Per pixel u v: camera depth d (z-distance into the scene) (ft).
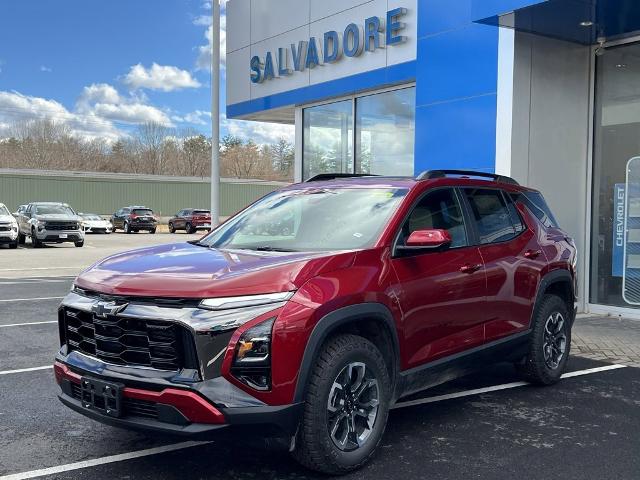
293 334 11.76
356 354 12.85
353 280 13.05
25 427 15.81
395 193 15.72
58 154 267.18
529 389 19.39
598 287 32.78
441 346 15.25
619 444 14.82
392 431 15.64
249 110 49.96
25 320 30.35
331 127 43.88
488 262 16.80
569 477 12.97
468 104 31.32
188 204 179.93
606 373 21.31
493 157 30.14
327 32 41.34
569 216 32.17
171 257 14.07
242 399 11.45
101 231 134.00
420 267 14.71
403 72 36.32
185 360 11.63
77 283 13.55
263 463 13.66
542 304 19.02
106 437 15.17
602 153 32.42
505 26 29.01
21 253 73.51
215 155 44.78
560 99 31.40
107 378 12.17
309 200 16.85
